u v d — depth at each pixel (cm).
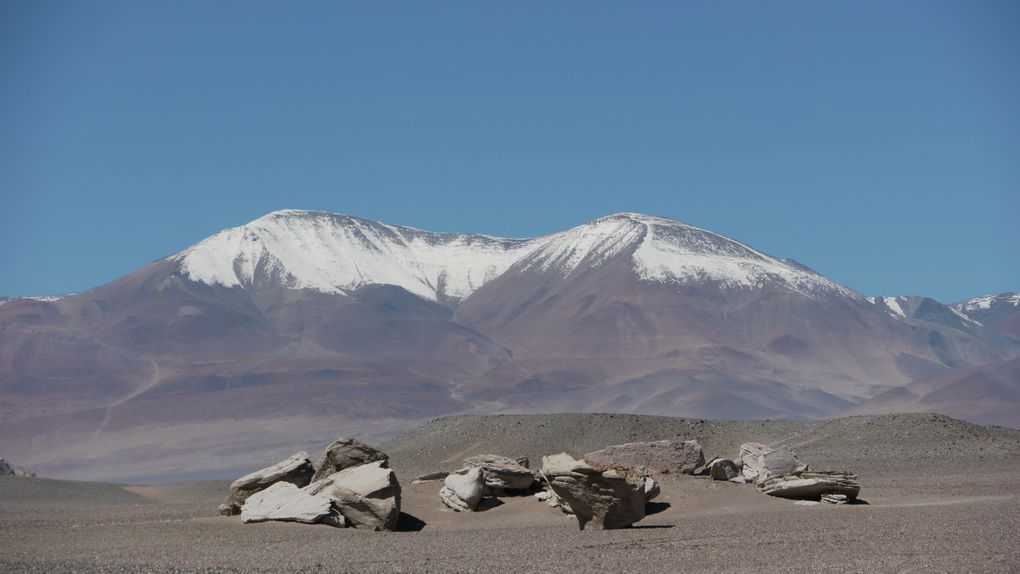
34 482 8319
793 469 5497
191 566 3484
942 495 5703
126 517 5450
